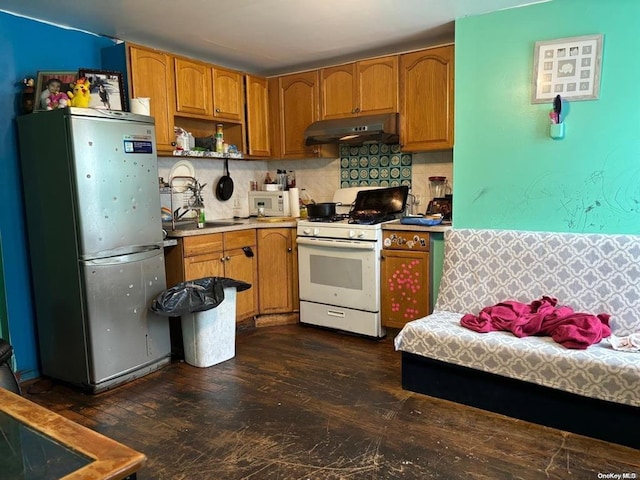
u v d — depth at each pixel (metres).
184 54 3.80
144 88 3.25
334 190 4.41
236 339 3.61
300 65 4.20
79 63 3.14
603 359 2.05
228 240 3.58
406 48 3.72
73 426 1.12
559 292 2.61
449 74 3.37
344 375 2.89
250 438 2.18
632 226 2.67
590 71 2.69
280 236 3.90
